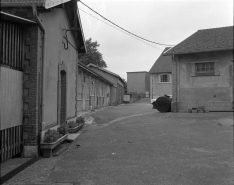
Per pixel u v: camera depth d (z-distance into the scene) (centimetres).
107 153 654
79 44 1152
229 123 1147
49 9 604
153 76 3091
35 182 439
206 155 637
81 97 1705
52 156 616
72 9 920
